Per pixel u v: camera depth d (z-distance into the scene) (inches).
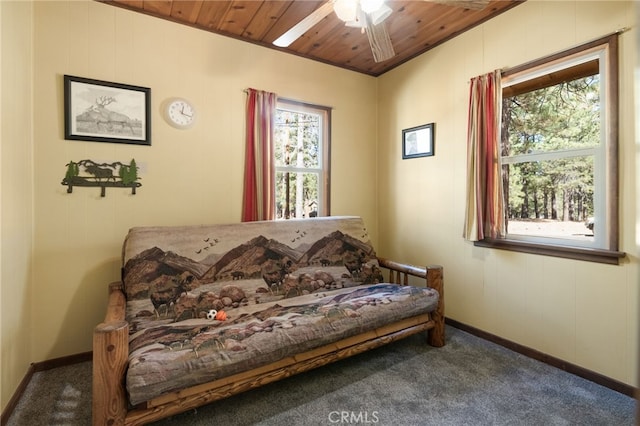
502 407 70.9
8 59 69.2
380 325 85.6
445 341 104.0
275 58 122.3
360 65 139.2
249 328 70.5
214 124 110.3
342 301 87.7
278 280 99.6
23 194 78.5
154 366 56.2
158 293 82.7
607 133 78.3
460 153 113.7
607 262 78.1
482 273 106.8
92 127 91.8
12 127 71.6
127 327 57.8
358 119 145.0
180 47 104.6
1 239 65.9
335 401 73.3
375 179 150.9
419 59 128.7
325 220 118.1
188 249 91.4
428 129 124.7
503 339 100.4
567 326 85.8
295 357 73.8
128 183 97.0
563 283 86.8
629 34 74.9
